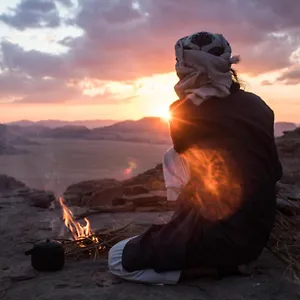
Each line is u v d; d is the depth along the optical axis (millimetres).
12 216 3346
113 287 1619
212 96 1562
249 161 1531
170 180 1688
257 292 1542
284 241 1999
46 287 1665
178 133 1580
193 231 1560
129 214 3268
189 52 1591
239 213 1538
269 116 1596
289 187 3607
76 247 2189
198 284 1609
